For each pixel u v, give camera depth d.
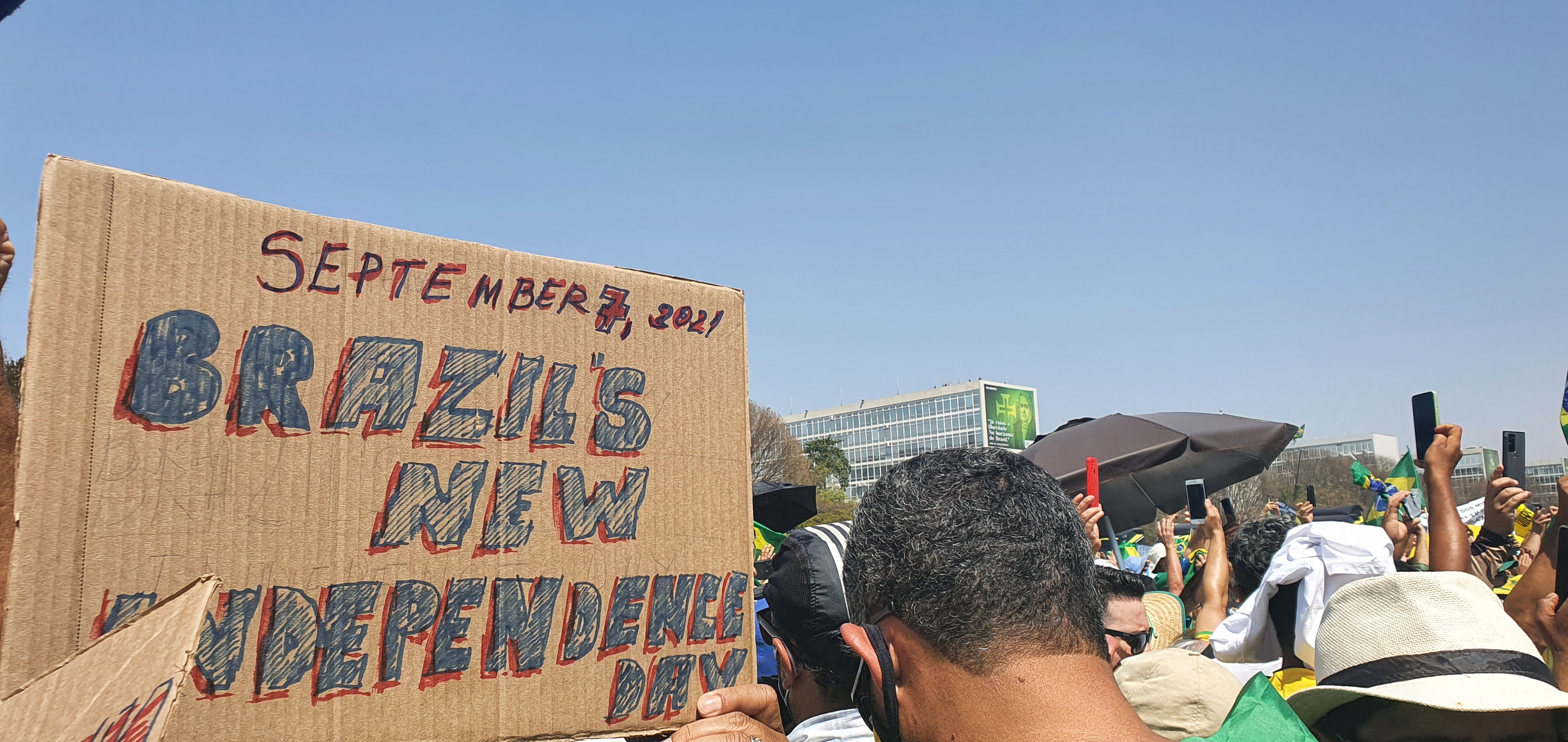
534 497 1.42
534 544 1.41
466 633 1.34
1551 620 2.11
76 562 1.08
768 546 4.71
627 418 1.53
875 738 1.41
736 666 1.58
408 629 1.29
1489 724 1.70
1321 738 1.87
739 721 1.53
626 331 1.56
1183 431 5.41
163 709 0.82
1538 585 2.45
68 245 1.12
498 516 1.39
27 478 1.06
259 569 1.20
